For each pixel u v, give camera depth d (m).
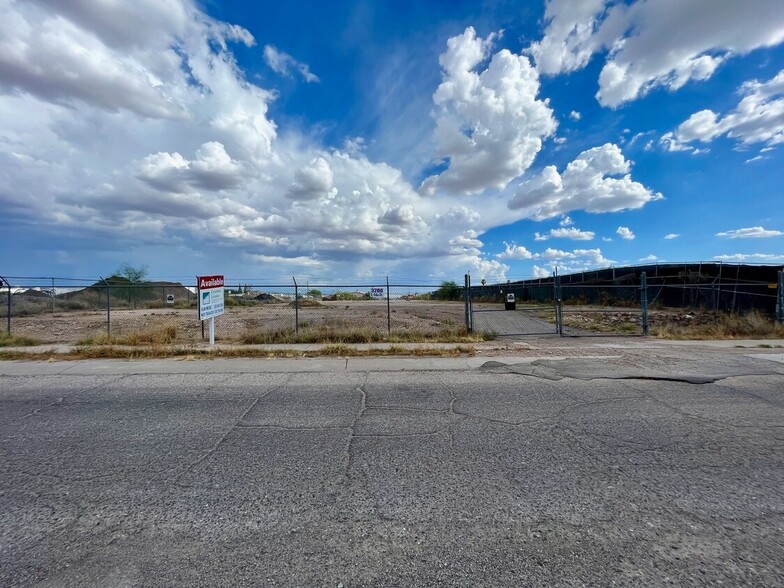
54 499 3.10
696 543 2.53
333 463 3.74
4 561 2.36
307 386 6.82
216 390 6.56
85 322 20.42
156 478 3.44
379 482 3.36
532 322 20.22
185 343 11.67
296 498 3.10
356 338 12.07
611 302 30.25
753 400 5.86
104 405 5.70
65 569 2.29
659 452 3.96
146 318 22.62
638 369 8.05
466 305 13.39
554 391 6.40
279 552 2.45
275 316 23.72
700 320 17.67
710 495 3.14
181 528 2.71
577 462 3.74
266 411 5.39
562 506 2.98
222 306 11.66
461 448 4.08
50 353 10.11
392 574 2.25
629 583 2.17
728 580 2.20
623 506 2.98
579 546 2.51
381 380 7.26
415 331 13.22
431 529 2.69
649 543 2.53
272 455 3.92
